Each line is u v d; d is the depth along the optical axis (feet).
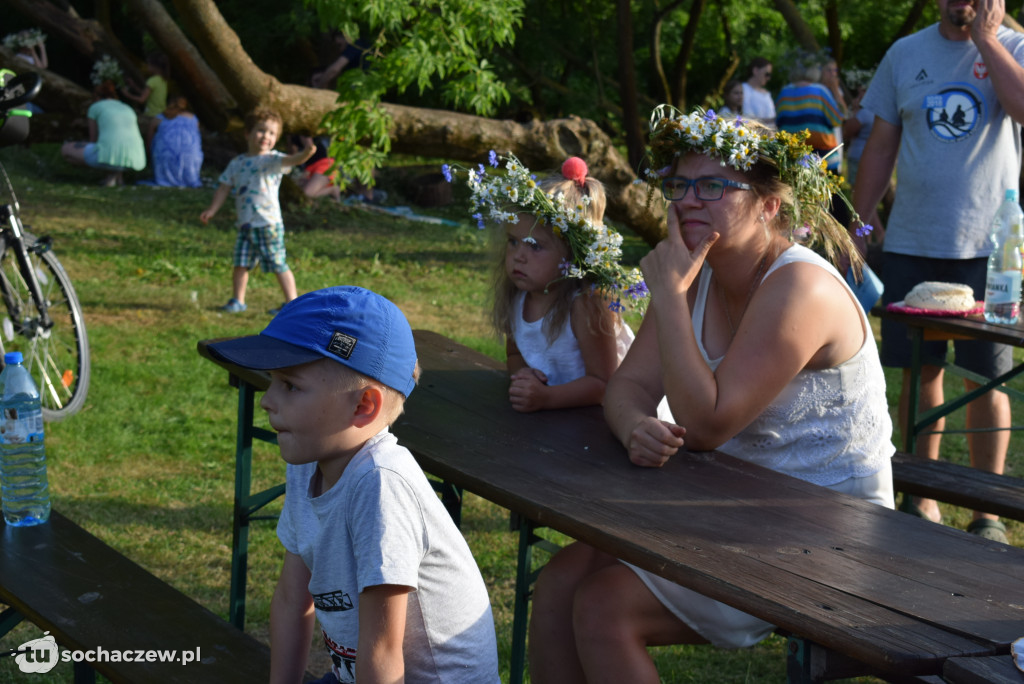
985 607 5.43
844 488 8.06
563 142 30.58
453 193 47.60
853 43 55.72
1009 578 5.85
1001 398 13.98
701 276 8.68
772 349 7.61
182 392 18.44
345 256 31.60
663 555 6.06
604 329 9.68
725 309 8.59
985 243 13.91
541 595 7.85
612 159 30.48
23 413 8.42
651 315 8.79
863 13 51.80
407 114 30.25
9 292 17.13
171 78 47.21
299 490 6.16
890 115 14.60
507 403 9.43
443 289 27.96
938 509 14.06
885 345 14.35
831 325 7.69
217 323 23.09
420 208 43.32
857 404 7.98
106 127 41.55
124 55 46.85
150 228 33.99
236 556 10.64
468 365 10.80
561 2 47.39
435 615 5.83
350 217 38.65
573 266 9.45
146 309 23.95
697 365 7.76
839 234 8.72
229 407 17.89
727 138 7.81
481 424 8.76
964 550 6.28
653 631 7.18
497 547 13.17
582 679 7.80
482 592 6.18
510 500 7.09
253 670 6.73
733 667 10.63
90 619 7.14
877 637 5.02
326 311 5.65
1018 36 13.57
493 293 10.41
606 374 9.71
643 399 8.44
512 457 7.90
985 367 13.83
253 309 24.67
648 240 32.12
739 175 7.93
